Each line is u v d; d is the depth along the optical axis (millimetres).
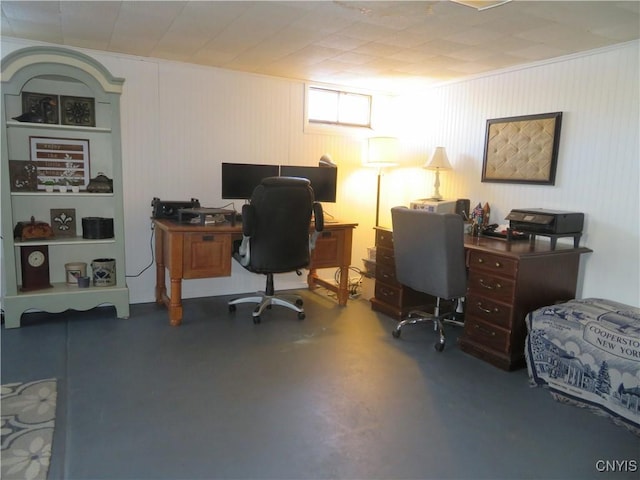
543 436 2113
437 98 4266
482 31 2732
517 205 3543
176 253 3307
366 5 2395
